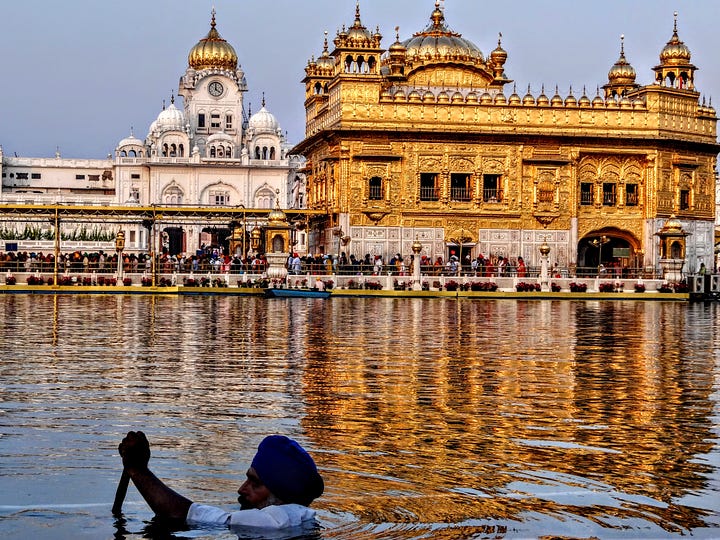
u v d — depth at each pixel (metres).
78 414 13.32
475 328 29.64
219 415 13.37
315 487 7.89
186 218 68.00
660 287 57.88
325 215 66.00
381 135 63.53
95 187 139.88
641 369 19.11
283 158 133.75
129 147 131.75
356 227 63.59
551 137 64.69
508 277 58.38
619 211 66.19
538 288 57.06
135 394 15.11
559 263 65.44
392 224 63.94
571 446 11.67
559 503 9.05
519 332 28.28
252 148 131.62
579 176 65.69
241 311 37.22
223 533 7.55
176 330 27.06
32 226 110.75
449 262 63.22
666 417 13.66
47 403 14.20
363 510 8.59
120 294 52.81
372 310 39.47
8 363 18.80
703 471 10.47
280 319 32.53
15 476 9.68
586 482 9.90
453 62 69.19
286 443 7.91
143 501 8.69
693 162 67.38
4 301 43.66
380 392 15.59
